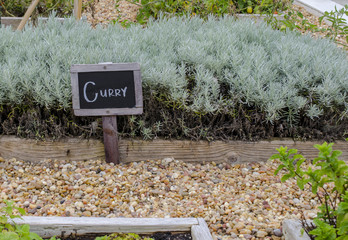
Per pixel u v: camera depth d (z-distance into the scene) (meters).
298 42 3.64
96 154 3.03
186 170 2.97
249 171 3.00
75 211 2.51
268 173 2.96
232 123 3.05
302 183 1.90
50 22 3.91
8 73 2.86
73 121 3.01
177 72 3.21
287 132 3.12
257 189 2.79
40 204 2.55
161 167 2.98
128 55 3.21
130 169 2.96
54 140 2.98
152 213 2.52
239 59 3.21
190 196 2.69
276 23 4.74
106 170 2.91
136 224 2.16
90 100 2.86
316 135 3.12
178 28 3.78
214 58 3.29
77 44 3.48
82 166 2.97
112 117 2.89
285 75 3.26
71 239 2.14
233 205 2.60
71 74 2.83
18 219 2.14
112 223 2.15
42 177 2.84
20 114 3.06
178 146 3.03
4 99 2.93
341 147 3.13
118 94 2.86
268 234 2.34
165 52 3.37
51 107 2.97
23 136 3.01
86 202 2.58
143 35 3.66
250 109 3.13
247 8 5.70
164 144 3.03
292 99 3.04
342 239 1.74
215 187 2.79
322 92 3.05
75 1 4.26
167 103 3.02
